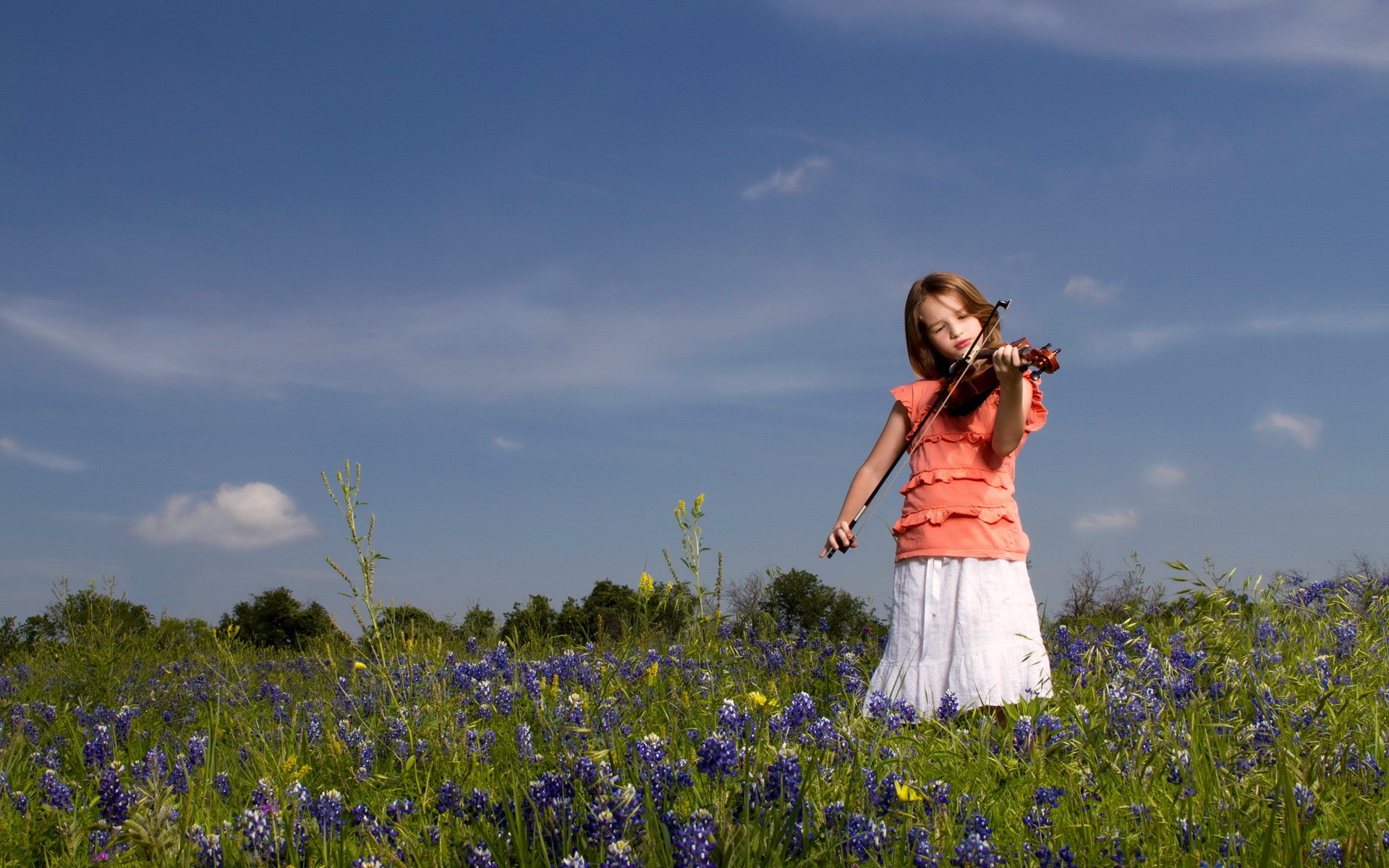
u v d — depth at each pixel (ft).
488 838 8.96
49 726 21.06
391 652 18.15
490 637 27.25
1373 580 21.58
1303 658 17.51
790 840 8.63
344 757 14.96
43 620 41.91
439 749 14.56
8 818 12.70
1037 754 11.64
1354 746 11.57
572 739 14.23
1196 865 9.05
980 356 18.03
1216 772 10.84
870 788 10.23
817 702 17.97
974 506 17.62
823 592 27.40
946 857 8.78
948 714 15.31
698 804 10.12
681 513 19.16
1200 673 13.83
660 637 23.41
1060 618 29.60
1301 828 8.84
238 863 9.66
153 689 27.86
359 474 16.51
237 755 16.70
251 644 43.32
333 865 9.66
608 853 8.02
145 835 9.70
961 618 17.31
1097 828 9.87
